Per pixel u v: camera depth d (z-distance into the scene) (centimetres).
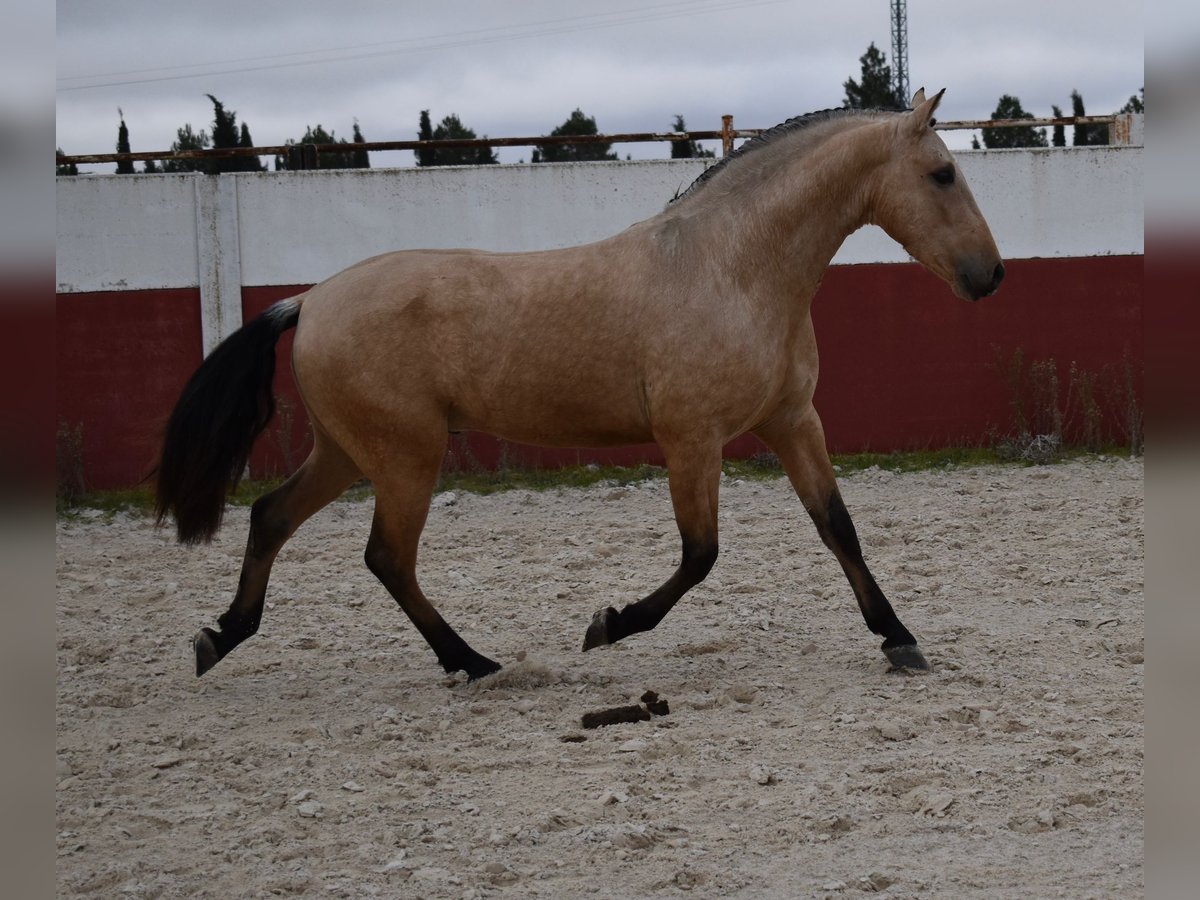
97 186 1172
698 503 527
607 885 341
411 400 528
